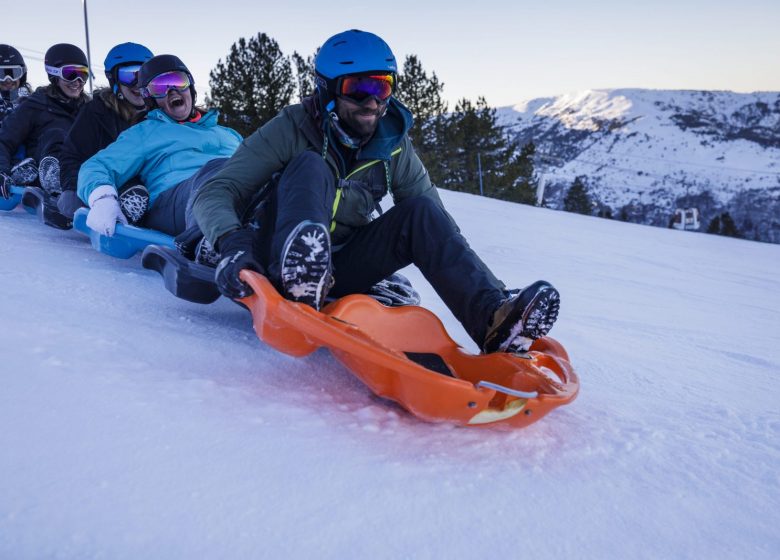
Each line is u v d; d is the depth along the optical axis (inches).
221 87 1274.6
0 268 125.6
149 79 152.0
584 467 75.5
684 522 66.1
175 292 111.3
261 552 51.0
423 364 90.7
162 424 66.9
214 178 95.8
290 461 64.7
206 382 78.7
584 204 2832.2
